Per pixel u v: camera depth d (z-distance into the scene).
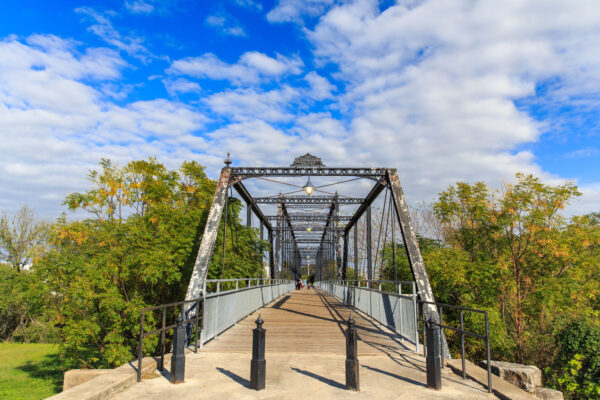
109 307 13.24
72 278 13.39
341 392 4.88
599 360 11.86
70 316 13.66
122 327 13.84
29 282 13.42
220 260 17.06
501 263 16.53
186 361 6.66
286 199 23.06
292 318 12.81
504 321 16.75
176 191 19.84
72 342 13.21
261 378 5.00
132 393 4.79
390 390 4.98
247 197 19.77
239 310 11.84
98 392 4.39
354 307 16.52
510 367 6.10
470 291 17.19
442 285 17.34
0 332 30.27
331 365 6.32
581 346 12.49
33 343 29.58
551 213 16.27
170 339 17.20
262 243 22.73
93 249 14.84
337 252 37.03
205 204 19.88
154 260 14.16
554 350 15.12
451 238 21.69
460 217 19.25
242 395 4.74
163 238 15.88
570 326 13.33
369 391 4.93
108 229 15.50
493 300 16.78
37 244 29.78
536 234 16.50
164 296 17.86
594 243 17.05
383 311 10.58
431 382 5.08
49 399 4.12
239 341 8.52
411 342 8.21
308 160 13.34
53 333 15.89
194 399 4.58
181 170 20.08
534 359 16.14
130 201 17.73
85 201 16.97
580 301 16.84
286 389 5.00
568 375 12.32
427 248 24.62
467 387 5.19
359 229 33.50
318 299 24.70
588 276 17.86
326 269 51.38
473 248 18.95
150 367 5.79
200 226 17.92
